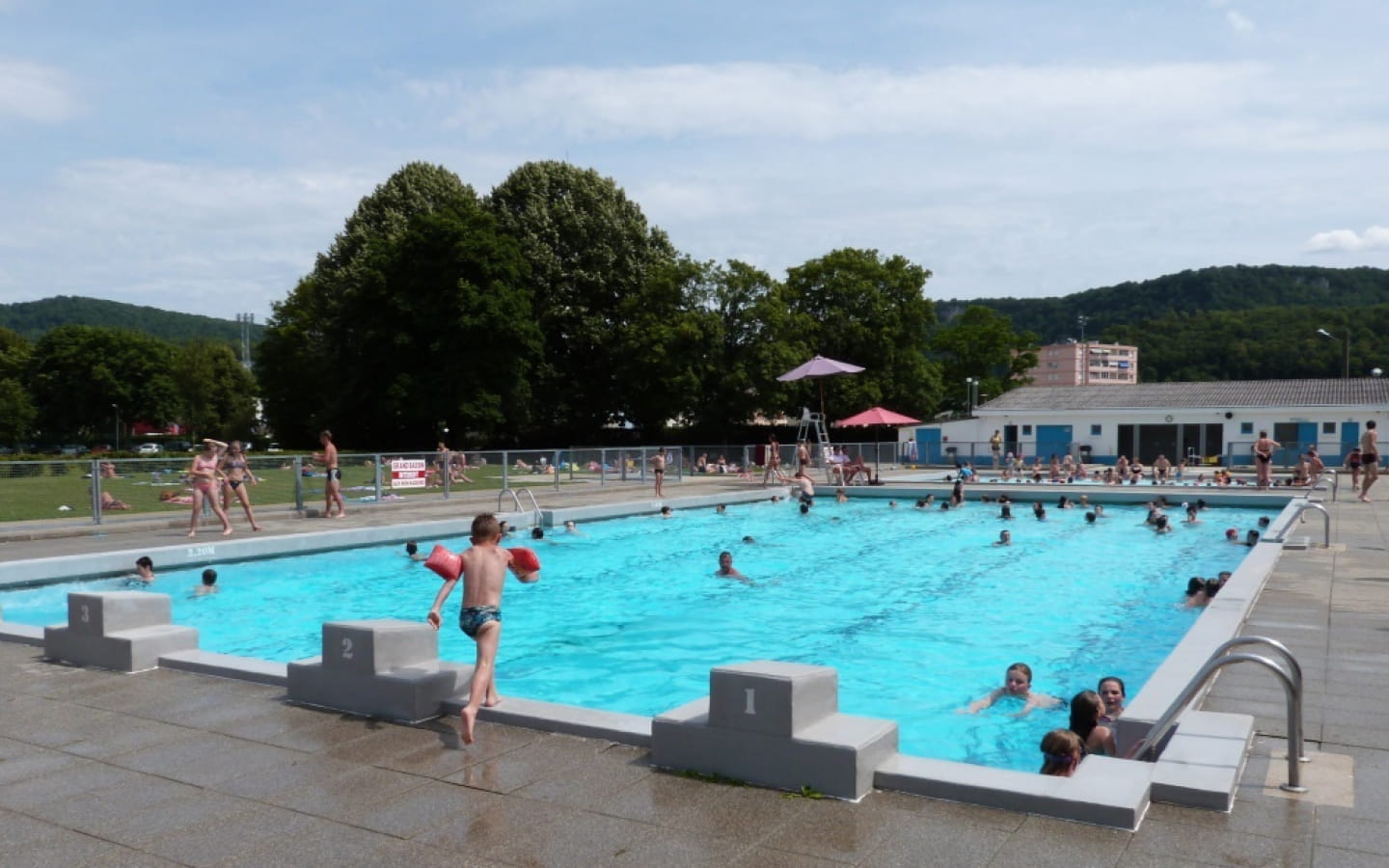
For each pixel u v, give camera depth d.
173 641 8.22
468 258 45.84
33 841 4.63
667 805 4.93
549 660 11.09
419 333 47.22
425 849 4.47
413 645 6.86
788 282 56.97
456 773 5.46
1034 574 16.81
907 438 49.38
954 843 4.38
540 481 28.98
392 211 53.03
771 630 12.58
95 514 19.17
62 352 88.94
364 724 6.38
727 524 23.94
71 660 8.21
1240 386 46.72
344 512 22.64
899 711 9.05
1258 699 6.49
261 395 64.44
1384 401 40.38
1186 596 13.55
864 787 4.98
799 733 5.11
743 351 49.53
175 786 5.33
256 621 13.19
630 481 32.47
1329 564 12.75
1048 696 9.41
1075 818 4.58
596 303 53.28
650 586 15.67
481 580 6.39
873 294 54.41
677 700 9.48
